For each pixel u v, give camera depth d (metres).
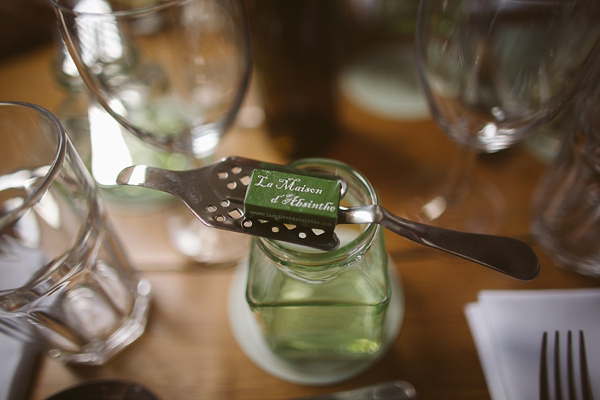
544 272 0.28
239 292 0.28
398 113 0.36
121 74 0.28
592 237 0.27
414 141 0.34
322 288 0.22
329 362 0.25
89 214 0.24
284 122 0.35
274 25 0.30
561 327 0.25
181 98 0.32
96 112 0.34
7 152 0.25
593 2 0.22
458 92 0.27
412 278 0.28
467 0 0.24
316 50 0.31
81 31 0.23
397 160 0.33
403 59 0.39
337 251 0.19
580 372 0.23
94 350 0.26
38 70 0.39
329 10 0.30
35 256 0.24
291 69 0.32
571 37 0.23
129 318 0.27
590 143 0.25
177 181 0.22
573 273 0.28
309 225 0.20
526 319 0.25
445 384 0.24
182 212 0.32
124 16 0.22
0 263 0.24
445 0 0.23
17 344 0.25
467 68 0.26
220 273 0.29
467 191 0.32
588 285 0.27
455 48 0.25
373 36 0.40
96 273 0.25
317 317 0.22
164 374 0.25
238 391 0.25
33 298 0.23
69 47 0.23
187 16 0.26
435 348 0.25
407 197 0.32
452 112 0.28
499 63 0.26
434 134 0.34
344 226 0.26
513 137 0.27
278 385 0.25
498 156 0.33
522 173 0.32
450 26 0.25
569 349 0.24
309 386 0.25
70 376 0.25
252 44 0.31
